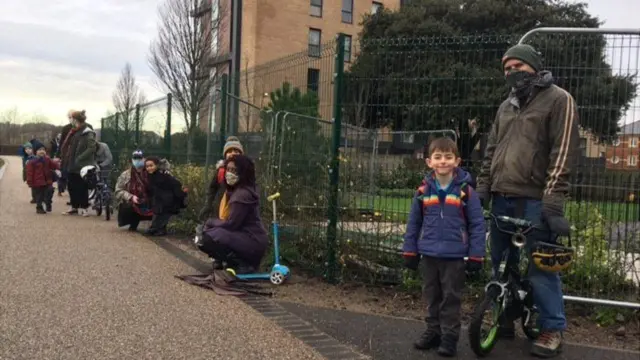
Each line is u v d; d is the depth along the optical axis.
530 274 4.24
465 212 4.08
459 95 5.62
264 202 7.32
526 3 28.06
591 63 5.12
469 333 3.92
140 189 8.97
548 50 5.27
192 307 4.95
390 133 5.95
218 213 6.91
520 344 4.39
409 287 5.66
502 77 5.47
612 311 4.91
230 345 4.06
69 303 4.84
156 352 3.84
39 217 10.58
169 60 25.33
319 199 6.21
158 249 7.65
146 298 5.13
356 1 40.09
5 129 68.81
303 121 6.58
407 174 5.86
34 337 4.00
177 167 10.31
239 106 8.51
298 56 6.83
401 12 30.55
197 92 23.75
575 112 3.98
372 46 5.91
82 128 11.34
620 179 5.05
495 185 4.26
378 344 4.26
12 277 5.61
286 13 36.75
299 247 6.63
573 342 4.46
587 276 5.18
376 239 5.86
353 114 5.92
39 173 11.32
